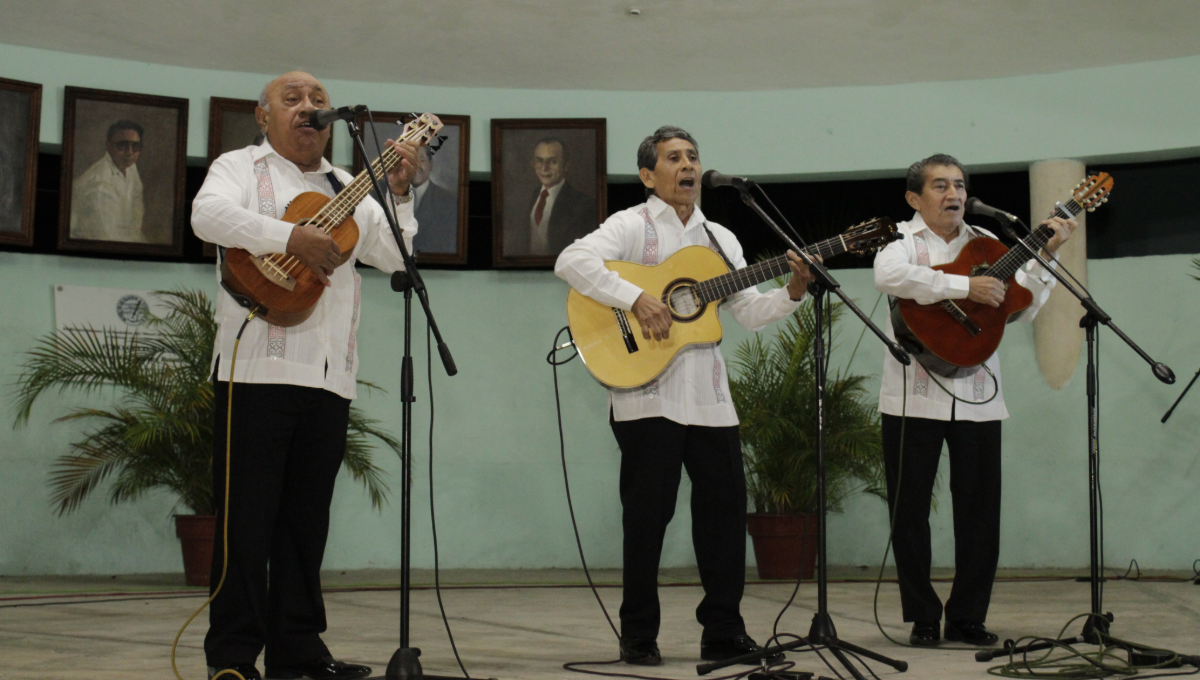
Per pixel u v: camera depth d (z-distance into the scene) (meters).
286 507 2.87
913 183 3.87
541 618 4.41
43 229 6.75
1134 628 3.90
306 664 2.87
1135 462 6.77
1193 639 3.60
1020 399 6.95
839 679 2.74
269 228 2.62
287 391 2.76
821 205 7.42
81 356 6.14
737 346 7.15
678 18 6.21
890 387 3.72
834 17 6.15
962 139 6.98
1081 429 6.84
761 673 2.79
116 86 6.64
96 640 3.66
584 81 7.06
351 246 2.79
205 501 5.98
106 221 6.50
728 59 6.73
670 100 7.21
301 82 2.87
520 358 7.23
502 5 6.09
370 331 7.09
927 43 6.47
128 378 6.09
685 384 3.23
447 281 7.24
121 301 6.76
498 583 5.98
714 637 3.20
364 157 2.71
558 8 6.12
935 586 5.59
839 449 6.18
